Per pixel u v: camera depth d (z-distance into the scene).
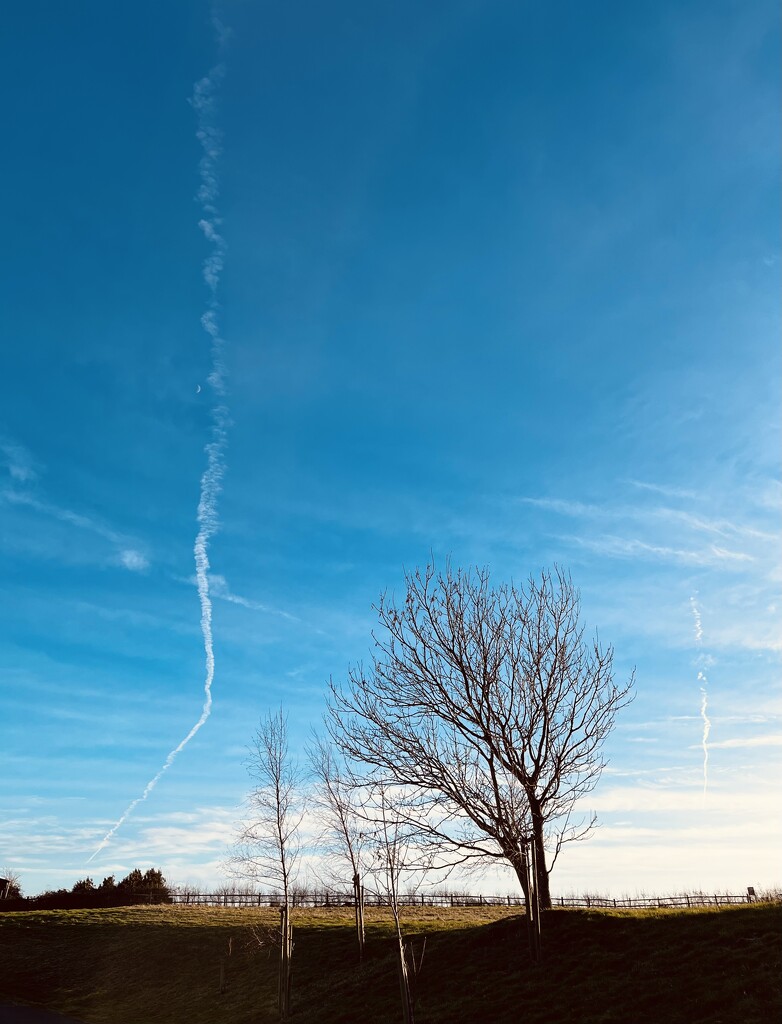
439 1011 24.36
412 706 32.06
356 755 31.66
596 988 22.53
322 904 54.12
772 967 20.39
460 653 31.73
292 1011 29.91
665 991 20.95
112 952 46.72
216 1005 34.44
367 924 43.25
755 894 38.84
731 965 21.38
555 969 24.88
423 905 54.31
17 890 74.38
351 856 35.75
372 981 29.81
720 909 26.98
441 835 28.67
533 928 26.17
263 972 37.53
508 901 53.34
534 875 27.08
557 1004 22.25
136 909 60.47
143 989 39.75
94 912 59.72
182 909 59.38
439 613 32.88
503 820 27.64
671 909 28.77
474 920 43.94
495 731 30.44
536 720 30.70
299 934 42.28
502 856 28.27
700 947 23.34
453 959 29.22
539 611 32.50
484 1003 23.89
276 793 34.50
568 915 29.28
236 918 52.06
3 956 48.03
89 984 42.19
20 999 39.88
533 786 30.08
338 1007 28.06
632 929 26.64
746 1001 18.95
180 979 39.88
